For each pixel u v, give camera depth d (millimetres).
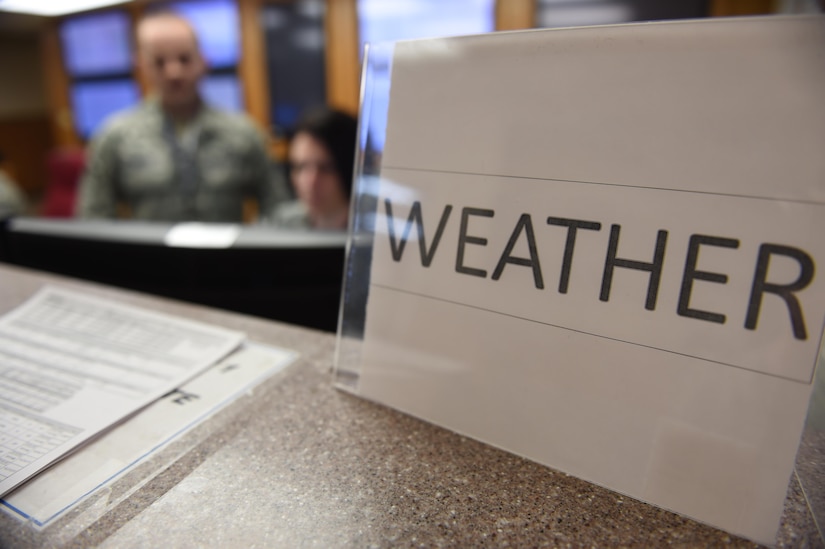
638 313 320
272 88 4316
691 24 294
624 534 310
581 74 326
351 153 1730
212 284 653
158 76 2381
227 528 319
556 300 344
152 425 413
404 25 3793
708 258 299
